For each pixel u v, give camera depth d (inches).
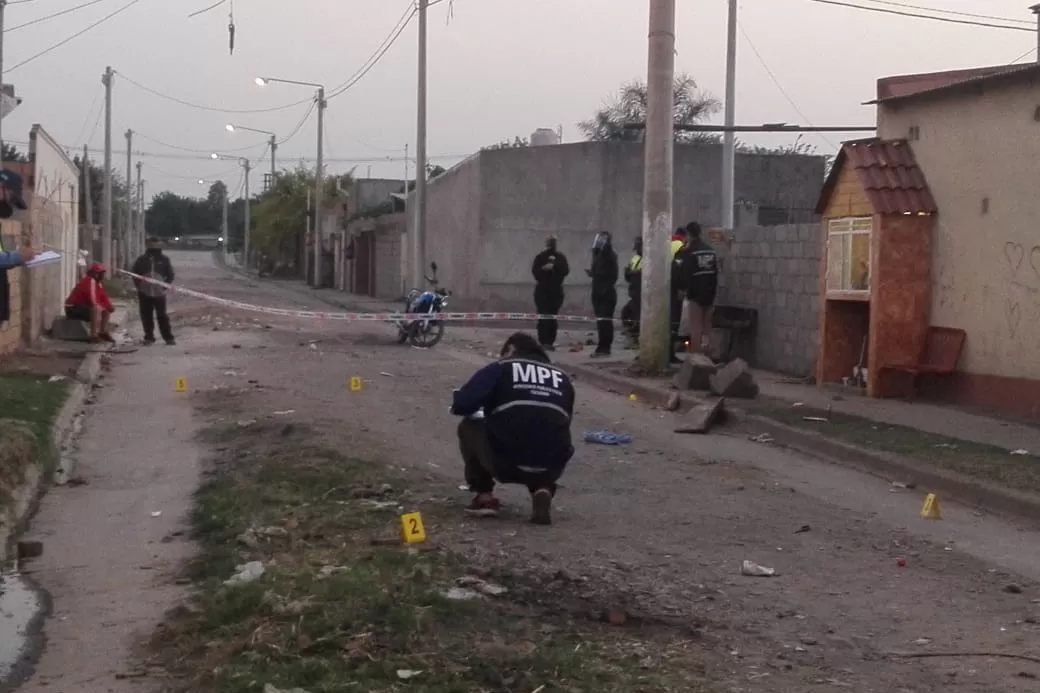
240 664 221.5
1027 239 546.6
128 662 241.6
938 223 611.8
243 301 1737.2
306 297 2042.3
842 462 475.8
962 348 591.8
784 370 756.6
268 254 3292.3
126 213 2883.9
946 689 226.1
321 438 469.4
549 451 351.6
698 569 311.3
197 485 418.3
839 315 673.0
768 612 274.8
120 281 1927.9
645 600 278.1
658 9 697.0
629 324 916.0
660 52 698.8
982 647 252.7
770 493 416.5
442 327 985.5
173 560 322.7
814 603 284.2
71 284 1219.2
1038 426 523.2
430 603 253.8
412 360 831.1
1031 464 436.1
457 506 371.2
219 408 577.3
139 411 584.1
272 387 653.9
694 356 655.1
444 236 1705.2
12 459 403.5
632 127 1093.1
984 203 574.9
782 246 758.5
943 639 258.1
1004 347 564.4
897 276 617.0
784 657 241.9
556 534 342.6
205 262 4042.8
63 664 242.4
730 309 818.2
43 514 380.5
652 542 339.3
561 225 1525.6
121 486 422.6
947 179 604.1
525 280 1528.1
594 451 494.9
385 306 1710.1
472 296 1555.1
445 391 658.2
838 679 229.5
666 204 711.1
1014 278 555.8
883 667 238.5
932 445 476.1
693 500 401.7
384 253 2094.0
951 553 337.4
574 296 1521.9
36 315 845.2
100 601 287.1
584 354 877.8
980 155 577.3
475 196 1541.6
